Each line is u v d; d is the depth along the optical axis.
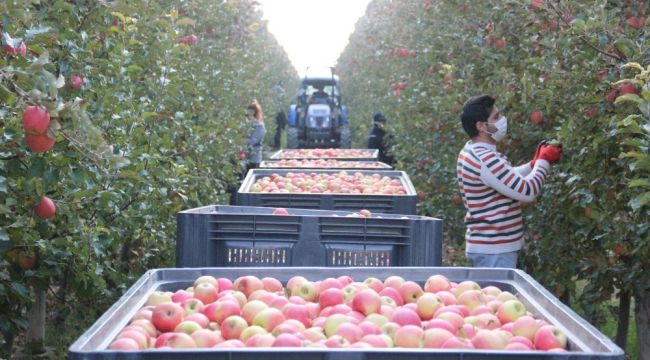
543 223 6.34
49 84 3.03
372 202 6.98
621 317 6.44
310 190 7.46
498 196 5.59
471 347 2.85
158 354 2.49
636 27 5.38
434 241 5.13
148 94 7.08
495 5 8.12
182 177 7.16
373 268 3.90
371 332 2.98
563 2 5.56
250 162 16.03
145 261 7.06
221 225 5.21
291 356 2.50
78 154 3.92
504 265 5.60
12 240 4.40
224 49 13.53
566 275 6.36
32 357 5.83
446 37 9.99
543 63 5.75
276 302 3.38
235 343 2.79
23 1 3.85
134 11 5.43
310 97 32.72
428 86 10.63
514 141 6.37
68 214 4.53
